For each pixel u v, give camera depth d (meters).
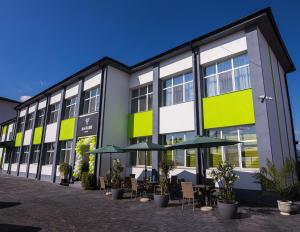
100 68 15.98
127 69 16.28
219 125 10.56
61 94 20.11
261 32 10.87
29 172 22.20
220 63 11.58
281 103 12.27
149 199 9.96
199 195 8.52
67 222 6.36
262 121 9.10
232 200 6.85
